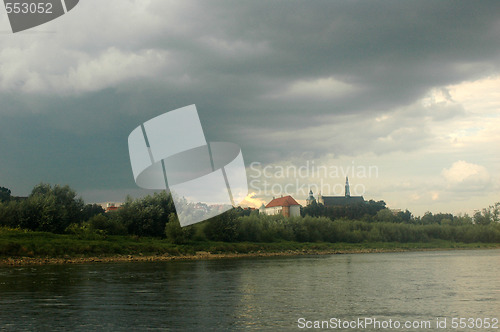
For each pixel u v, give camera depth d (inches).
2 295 1467.8
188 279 1978.3
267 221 5002.5
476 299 1438.2
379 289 1663.4
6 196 5201.8
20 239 3127.5
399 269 2534.5
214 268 2564.0
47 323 1063.6
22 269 2395.4
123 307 1267.2
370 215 7642.7
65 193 4062.5
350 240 5487.2
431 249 5644.7
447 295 1520.7
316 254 4436.5
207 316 1152.2
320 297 1470.2
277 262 3144.7
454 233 6314.0
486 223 6968.5
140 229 4062.5
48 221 3545.8
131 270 2395.4
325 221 5428.2
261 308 1264.8
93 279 1941.4
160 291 1589.6
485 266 2751.0
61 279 1930.4
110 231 3937.0
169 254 3585.1
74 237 3526.1
